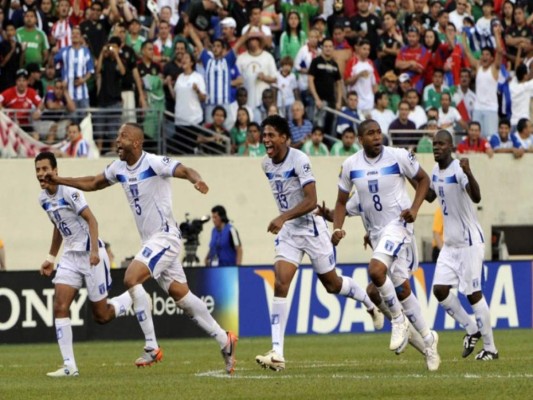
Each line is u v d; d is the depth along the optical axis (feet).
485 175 284.82
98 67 274.98
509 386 114.73
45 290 223.51
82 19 288.51
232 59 281.95
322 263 143.23
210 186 275.39
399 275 138.51
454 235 162.61
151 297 227.81
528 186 286.66
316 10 303.07
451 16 313.32
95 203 274.16
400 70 294.87
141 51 281.74
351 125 284.00
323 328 234.58
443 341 208.44
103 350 203.72
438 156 160.86
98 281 146.00
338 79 284.41
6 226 269.85
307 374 135.64
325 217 144.46
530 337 217.15
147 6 306.35
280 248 139.44
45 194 143.95
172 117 278.67
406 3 310.45
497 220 285.64
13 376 146.92
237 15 294.66
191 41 288.51
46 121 271.08
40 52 278.67
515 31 310.04
